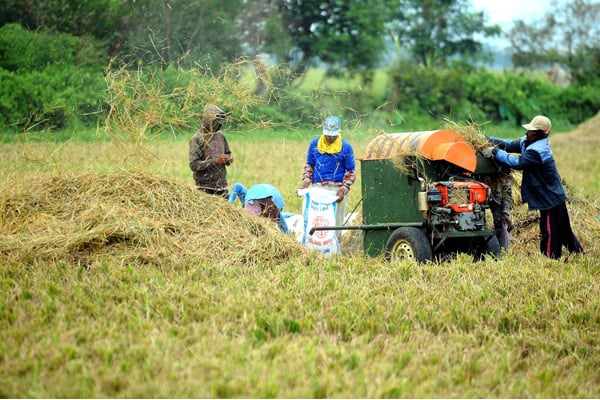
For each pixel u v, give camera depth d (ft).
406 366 36.96
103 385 33.09
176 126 70.69
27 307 42.29
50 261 52.16
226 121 69.21
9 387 32.24
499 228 63.98
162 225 57.36
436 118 263.49
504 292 50.31
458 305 46.26
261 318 41.65
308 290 47.55
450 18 297.33
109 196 59.93
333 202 66.18
